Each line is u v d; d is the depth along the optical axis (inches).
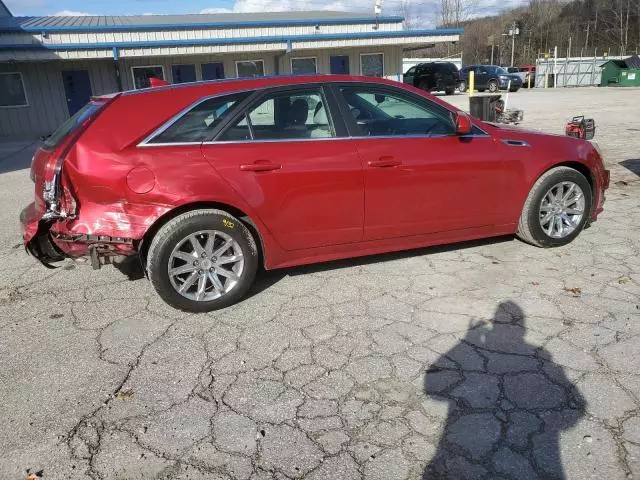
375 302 155.6
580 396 108.7
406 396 111.8
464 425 102.2
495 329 136.8
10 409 112.6
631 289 155.2
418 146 167.2
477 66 1263.5
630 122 576.1
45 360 131.6
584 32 3016.7
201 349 134.2
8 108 782.5
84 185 140.0
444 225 175.5
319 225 159.9
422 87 1206.3
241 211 152.4
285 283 171.8
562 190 188.5
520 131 186.9
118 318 152.9
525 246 195.5
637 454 92.7
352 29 941.2
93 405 113.0
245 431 103.3
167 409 110.9
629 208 241.0
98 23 901.8
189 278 149.9
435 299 155.5
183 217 145.6
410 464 93.4
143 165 141.4
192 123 148.9
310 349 131.9
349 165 158.6
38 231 145.4
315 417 106.6
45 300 167.5
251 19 993.5
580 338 130.3
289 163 153.4
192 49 784.3
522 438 98.0
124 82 816.9
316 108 160.4
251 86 155.9
